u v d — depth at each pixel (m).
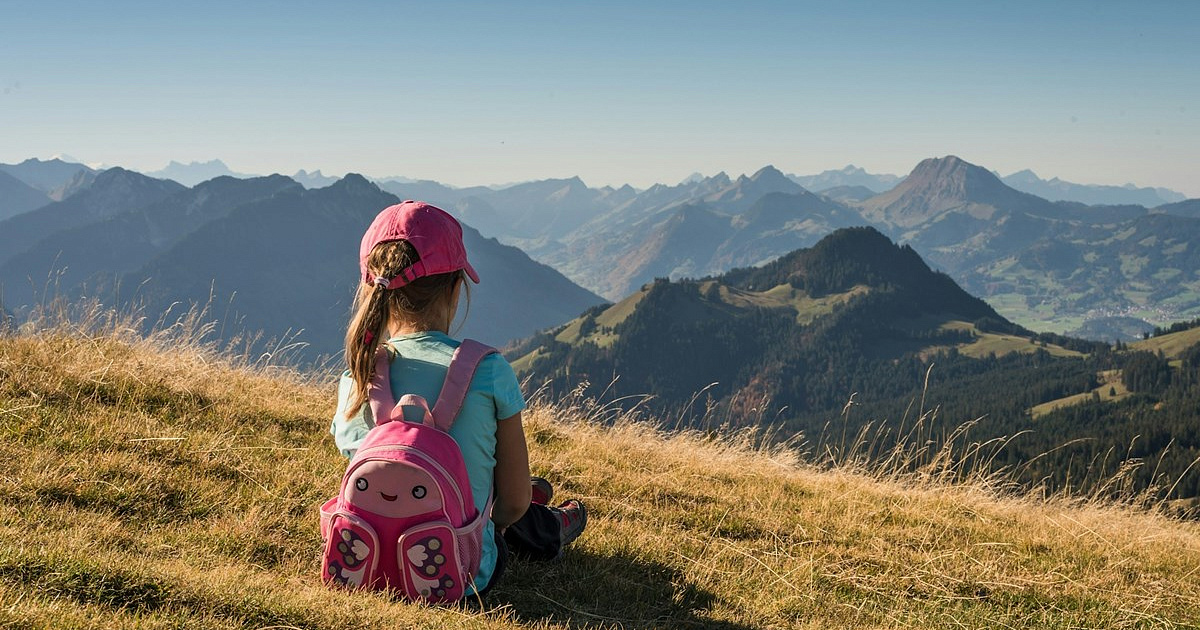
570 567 4.68
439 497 3.22
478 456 3.41
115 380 6.94
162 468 5.21
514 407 3.46
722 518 6.54
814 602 4.92
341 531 3.30
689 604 4.57
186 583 3.14
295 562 4.21
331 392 9.09
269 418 7.23
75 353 7.43
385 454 3.16
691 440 9.85
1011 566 6.33
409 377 3.35
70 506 4.36
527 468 3.63
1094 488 9.59
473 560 3.44
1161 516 9.40
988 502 8.73
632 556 5.12
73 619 2.57
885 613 4.96
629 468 7.80
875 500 8.12
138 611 2.83
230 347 9.12
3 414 5.62
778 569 5.42
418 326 3.47
